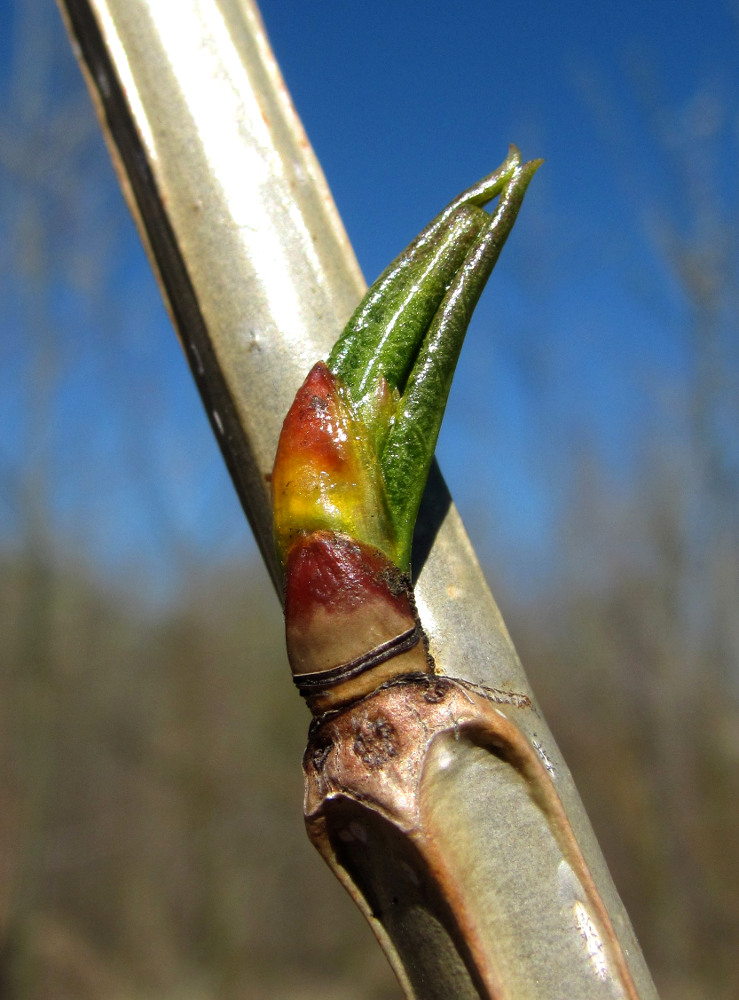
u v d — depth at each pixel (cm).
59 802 58
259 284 5
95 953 59
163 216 5
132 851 62
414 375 5
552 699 53
